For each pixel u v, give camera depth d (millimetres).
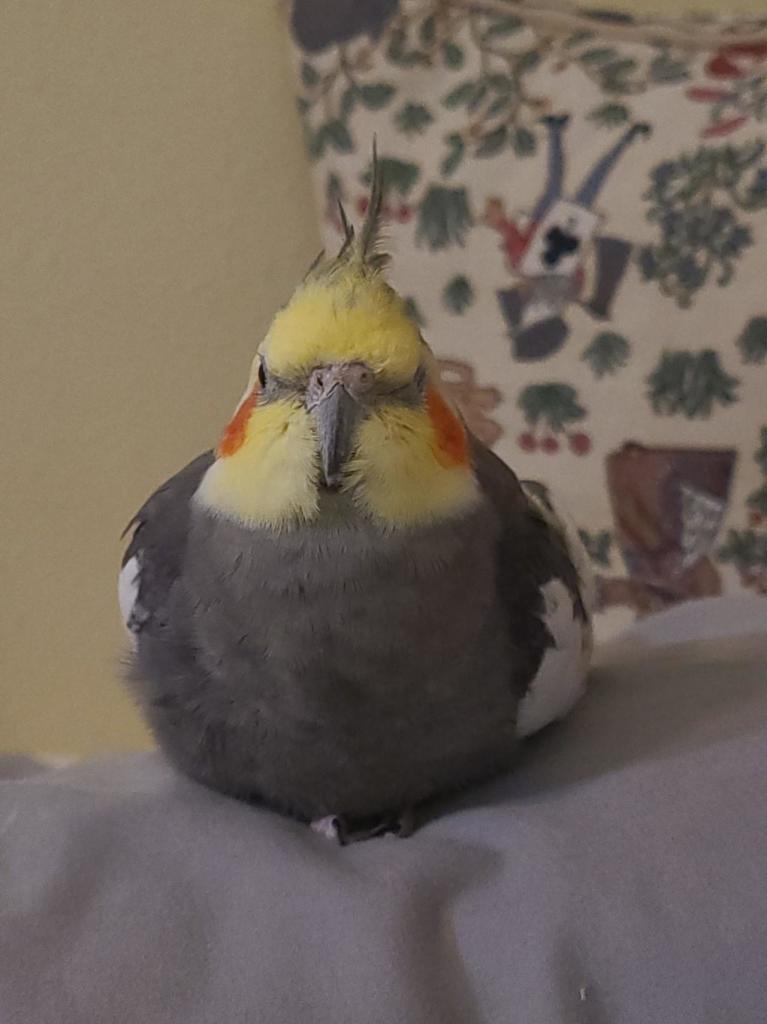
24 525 390
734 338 309
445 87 327
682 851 198
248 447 219
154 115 355
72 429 381
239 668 219
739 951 180
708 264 310
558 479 326
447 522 220
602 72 321
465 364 327
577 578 256
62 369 374
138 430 383
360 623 215
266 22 352
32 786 236
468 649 222
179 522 239
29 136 352
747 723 234
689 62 321
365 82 328
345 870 205
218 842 212
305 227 370
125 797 231
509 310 323
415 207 325
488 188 322
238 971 181
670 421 317
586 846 203
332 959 182
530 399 324
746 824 202
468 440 240
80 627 403
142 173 360
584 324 319
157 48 350
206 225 367
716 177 308
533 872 198
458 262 324
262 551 218
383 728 221
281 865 204
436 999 178
